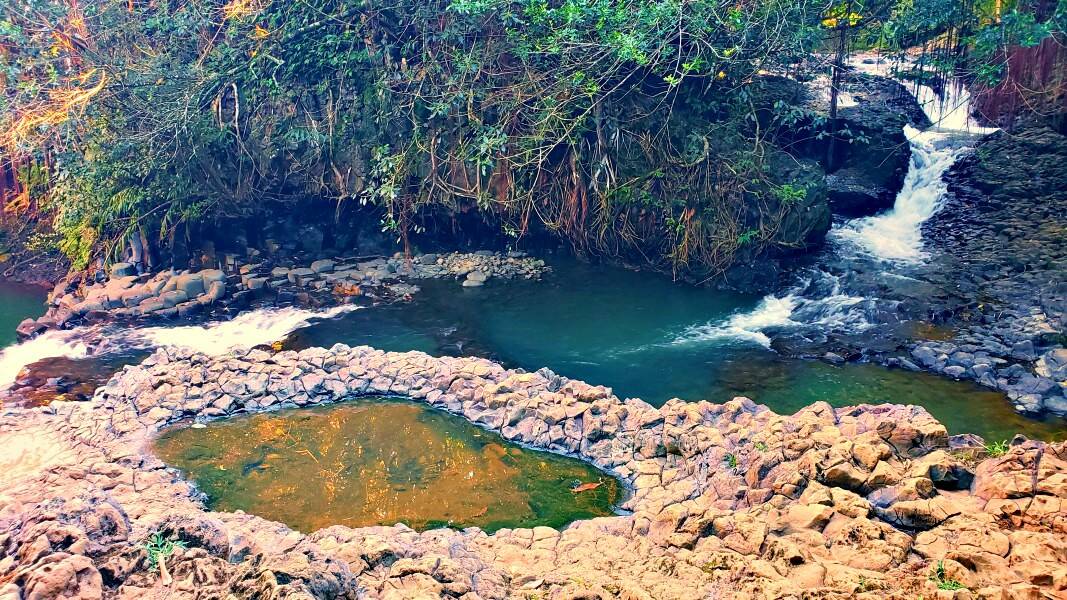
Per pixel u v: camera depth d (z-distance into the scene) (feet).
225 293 46.03
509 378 31.81
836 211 51.44
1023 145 50.60
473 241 54.03
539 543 21.24
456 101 48.26
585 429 28.12
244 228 53.78
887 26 46.57
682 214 46.91
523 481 25.99
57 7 49.57
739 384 33.73
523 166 49.24
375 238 54.34
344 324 42.27
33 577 14.92
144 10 52.44
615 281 47.37
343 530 21.38
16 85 49.96
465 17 47.98
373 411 31.22
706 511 20.57
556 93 46.75
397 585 17.26
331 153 51.75
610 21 44.14
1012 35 44.19
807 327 39.37
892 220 50.16
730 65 46.50
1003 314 37.78
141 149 49.37
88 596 15.21
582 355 37.29
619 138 47.83
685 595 17.33
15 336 43.47
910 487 19.15
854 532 18.25
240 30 50.62
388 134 51.19
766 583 16.92
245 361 33.94
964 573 16.26
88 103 49.32
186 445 28.73
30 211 58.29
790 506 19.95
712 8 42.80
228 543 17.60
